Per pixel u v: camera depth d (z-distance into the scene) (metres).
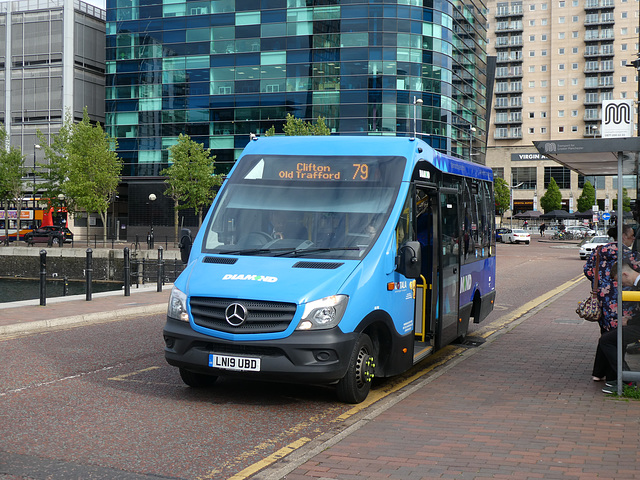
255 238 7.27
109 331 11.91
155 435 5.80
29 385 7.70
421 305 8.57
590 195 109.81
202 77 60.34
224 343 6.52
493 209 12.25
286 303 6.43
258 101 59.00
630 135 7.10
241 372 6.47
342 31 57.00
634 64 21.97
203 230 7.55
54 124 66.69
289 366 6.36
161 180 61.91
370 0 56.66
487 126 76.38
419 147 8.03
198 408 6.75
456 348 10.51
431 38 57.59
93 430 5.92
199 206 55.88
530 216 84.06
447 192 9.02
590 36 116.19
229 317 6.46
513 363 8.97
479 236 10.93
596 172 9.05
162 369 8.66
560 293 18.78
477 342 11.00
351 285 6.64
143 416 6.42
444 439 5.58
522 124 120.19
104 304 15.30
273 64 58.59
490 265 11.87
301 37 57.91
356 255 6.94
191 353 6.66
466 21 64.62
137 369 8.64
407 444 5.44
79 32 67.44
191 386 7.60
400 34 56.69
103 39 70.12
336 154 7.79
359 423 6.08
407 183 7.52
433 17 57.62
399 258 7.26
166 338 6.89
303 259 6.91
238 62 59.44
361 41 56.72
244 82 59.34
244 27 59.19
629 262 7.13
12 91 67.75
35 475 4.73
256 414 6.55
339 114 57.22
